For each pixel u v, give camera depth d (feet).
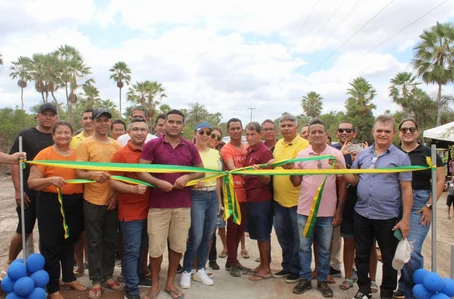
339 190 13.61
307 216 12.98
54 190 11.79
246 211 15.51
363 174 12.12
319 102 166.20
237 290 13.57
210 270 15.98
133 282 12.01
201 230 13.67
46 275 10.89
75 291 12.92
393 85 98.27
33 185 11.21
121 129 17.13
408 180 11.39
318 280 13.32
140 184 11.46
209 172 12.46
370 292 12.32
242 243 18.69
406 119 12.74
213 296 13.00
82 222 12.71
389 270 11.80
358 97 105.19
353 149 14.74
